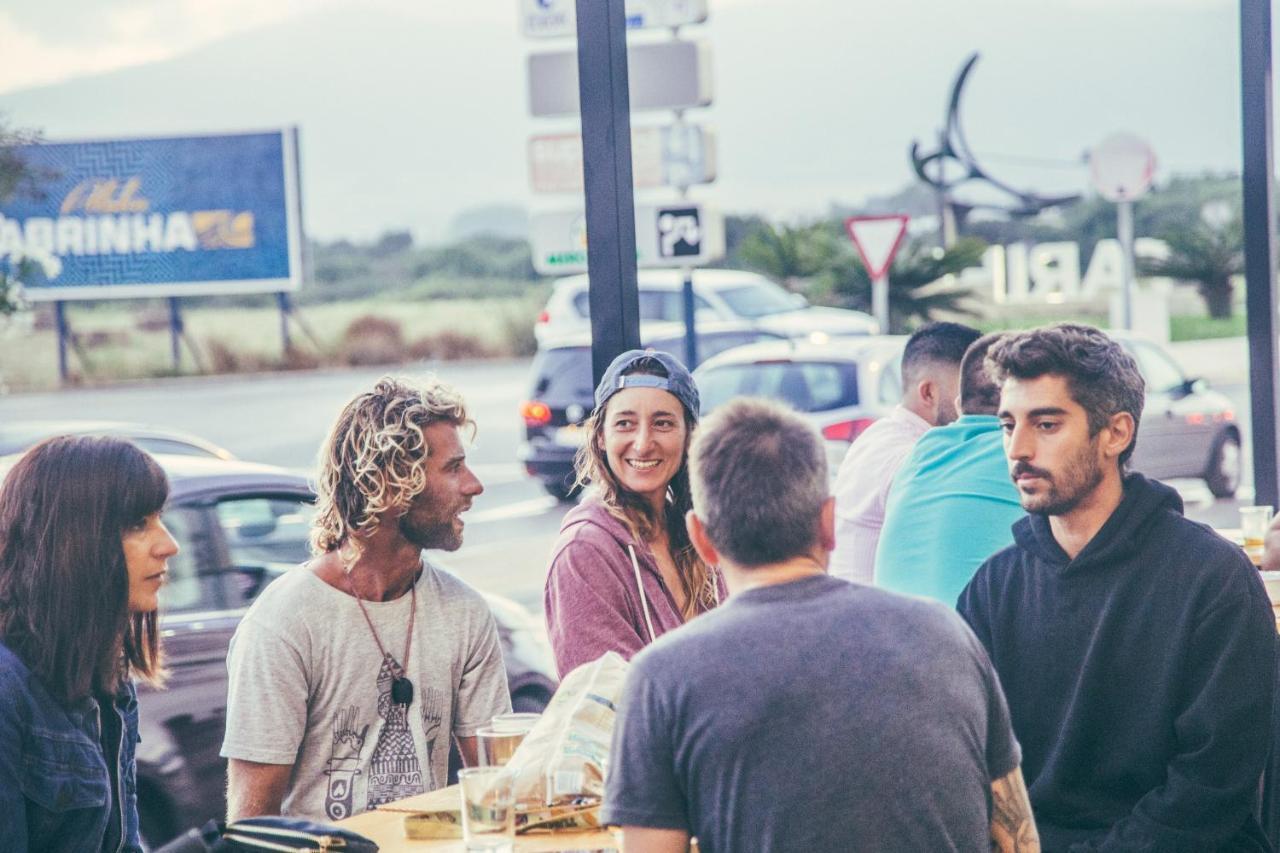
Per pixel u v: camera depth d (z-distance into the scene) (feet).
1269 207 19.98
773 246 103.30
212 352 154.81
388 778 11.80
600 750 10.25
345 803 11.70
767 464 8.35
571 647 12.06
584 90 14.17
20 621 9.87
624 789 8.25
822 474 8.45
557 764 10.18
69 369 148.25
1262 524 18.24
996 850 8.86
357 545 11.79
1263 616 10.57
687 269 35.88
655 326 66.13
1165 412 46.75
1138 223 162.09
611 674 10.66
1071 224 162.20
